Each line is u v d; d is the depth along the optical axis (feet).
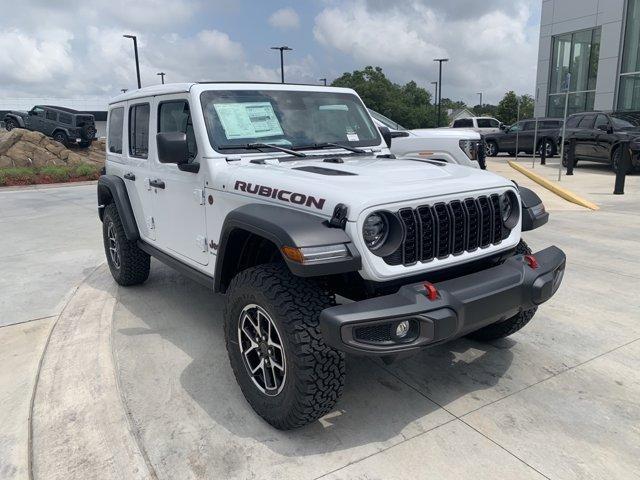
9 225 29.96
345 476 8.52
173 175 13.08
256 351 9.97
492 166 58.80
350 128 14.07
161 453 9.15
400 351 8.33
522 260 10.17
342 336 7.98
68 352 12.90
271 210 9.39
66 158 64.28
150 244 15.48
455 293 8.84
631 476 8.38
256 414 10.23
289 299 8.80
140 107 14.85
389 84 245.45
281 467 8.75
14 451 9.27
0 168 57.41
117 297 16.90
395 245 8.77
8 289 17.98
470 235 9.86
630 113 50.49
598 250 21.44
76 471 8.71
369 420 10.03
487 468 8.63
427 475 8.51
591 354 12.44
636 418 9.90
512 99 187.42
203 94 12.13
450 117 250.16
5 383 11.55
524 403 10.48
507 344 13.07
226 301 10.15
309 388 8.71
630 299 15.84
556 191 36.68
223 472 8.66
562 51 81.92
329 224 8.63
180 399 10.83
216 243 11.70
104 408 10.46
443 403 10.55
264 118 12.65
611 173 48.03
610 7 72.18
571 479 8.35
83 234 27.07
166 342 13.50
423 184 9.48
